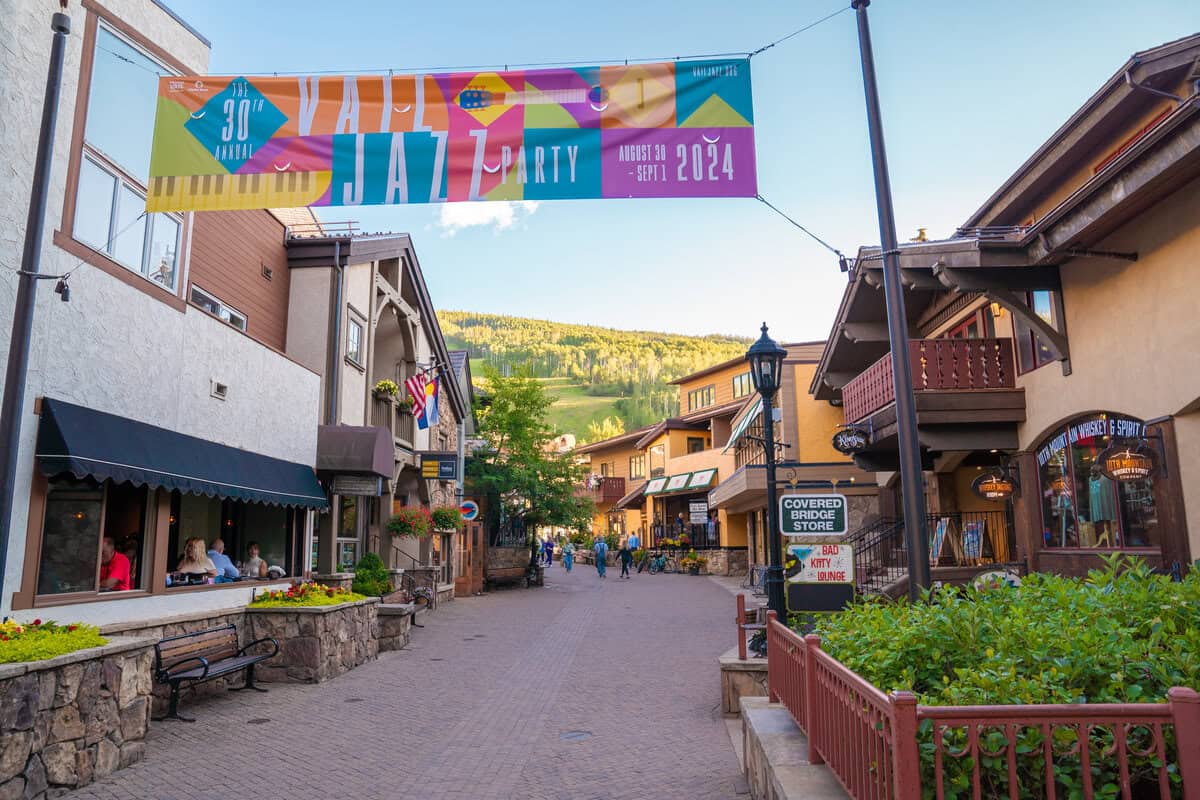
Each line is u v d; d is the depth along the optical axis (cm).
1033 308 1315
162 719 891
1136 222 1044
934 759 330
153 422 988
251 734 838
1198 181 924
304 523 1453
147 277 998
